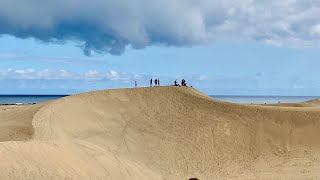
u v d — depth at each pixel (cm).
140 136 3562
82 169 2186
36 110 3653
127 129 3666
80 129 3484
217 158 3331
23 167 1922
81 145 2716
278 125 3734
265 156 3381
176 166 3159
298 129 3684
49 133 3156
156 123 3816
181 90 4425
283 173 2988
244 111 3953
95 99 4100
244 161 3300
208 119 3866
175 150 3388
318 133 3631
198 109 4053
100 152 2648
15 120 3400
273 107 4062
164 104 4159
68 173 2038
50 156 2162
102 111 3903
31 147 2184
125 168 2527
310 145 3516
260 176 2927
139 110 4034
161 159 3241
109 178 2223
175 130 3697
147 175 2622
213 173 3041
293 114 3859
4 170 1833
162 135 3606
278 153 3428
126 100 4184
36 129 3158
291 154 3406
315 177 2816
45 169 1983
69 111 3738
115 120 3797
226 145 3516
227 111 3978
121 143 3400
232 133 3659
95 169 2280
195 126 3753
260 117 3841
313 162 3219
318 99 6488
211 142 3538
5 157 1959
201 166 3186
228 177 2925
